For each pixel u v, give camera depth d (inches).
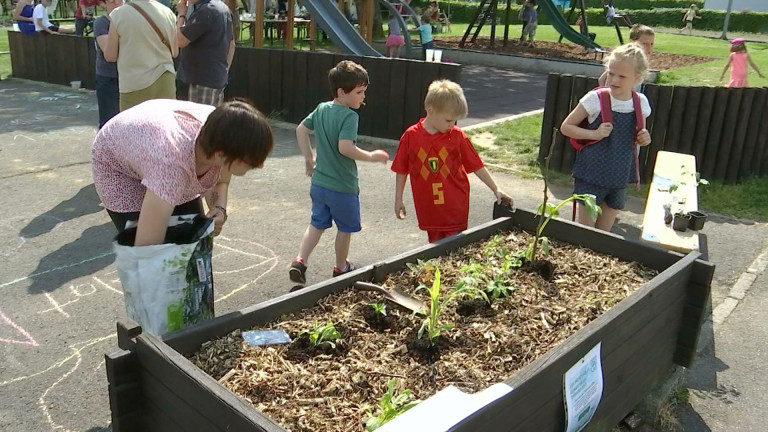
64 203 230.8
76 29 605.0
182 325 101.3
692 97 272.1
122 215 113.9
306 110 366.6
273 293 168.2
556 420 92.7
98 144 108.6
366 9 641.6
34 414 115.8
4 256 183.2
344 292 116.1
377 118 339.6
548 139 289.7
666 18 1525.6
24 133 339.3
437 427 69.9
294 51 360.2
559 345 91.3
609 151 164.6
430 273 124.2
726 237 220.8
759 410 127.7
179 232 108.5
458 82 312.7
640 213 245.0
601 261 138.2
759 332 157.2
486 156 310.0
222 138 91.0
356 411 85.4
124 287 100.1
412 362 98.7
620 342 104.7
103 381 126.8
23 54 525.0
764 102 275.3
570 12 951.0
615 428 119.3
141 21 218.5
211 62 251.4
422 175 155.9
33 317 149.6
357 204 165.6
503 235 150.9
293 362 95.3
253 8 797.9
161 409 84.0
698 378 137.9
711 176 283.0
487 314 114.2
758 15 1397.6
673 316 122.6
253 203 237.6
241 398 78.1
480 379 94.6
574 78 277.0
